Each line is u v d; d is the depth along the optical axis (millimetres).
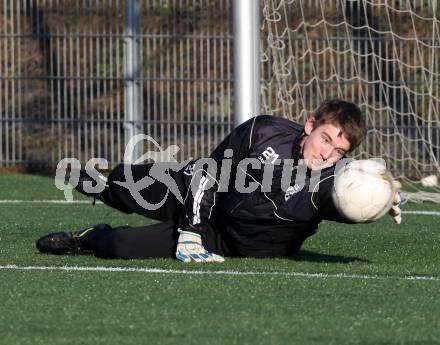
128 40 44094
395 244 25453
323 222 29922
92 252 22500
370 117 43531
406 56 44219
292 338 14422
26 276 19438
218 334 14656
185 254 20953
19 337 14516
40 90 46938
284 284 18469
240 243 21188
